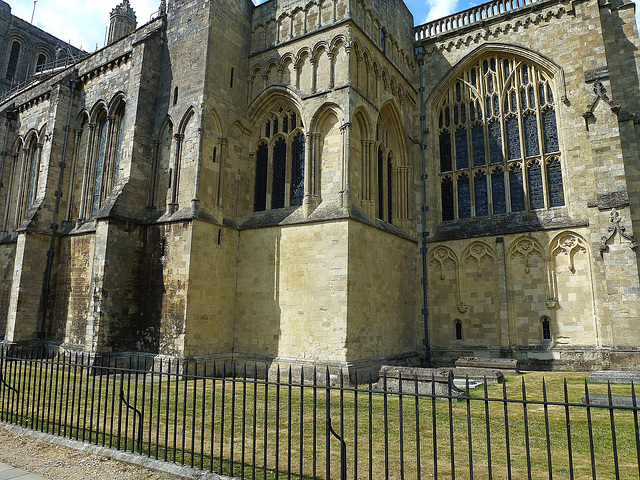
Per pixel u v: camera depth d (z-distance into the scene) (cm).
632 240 2189
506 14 2962
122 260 2484
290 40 2688
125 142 2712
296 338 2292
